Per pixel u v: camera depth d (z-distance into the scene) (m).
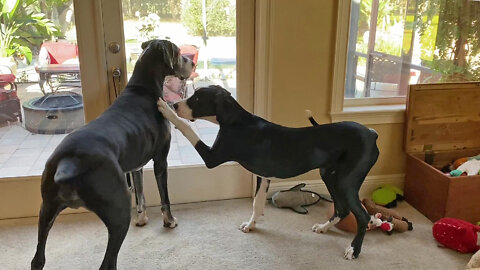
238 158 2.09
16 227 2.39
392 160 2.84
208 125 2.62
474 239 2.14
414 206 2.70
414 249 2.21
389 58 2.77
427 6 2.72
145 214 2.40
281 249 2.19
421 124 2.71
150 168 2.56
